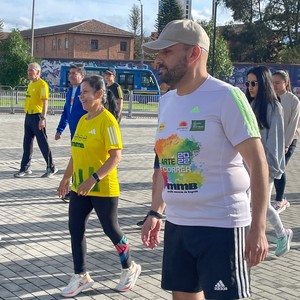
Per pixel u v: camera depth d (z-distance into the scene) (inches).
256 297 187.6
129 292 191.2
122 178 425.7
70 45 2728.8
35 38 3016.7
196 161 115.1
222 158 114.3
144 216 301.9
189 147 115.3
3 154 524.7
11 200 332.2
